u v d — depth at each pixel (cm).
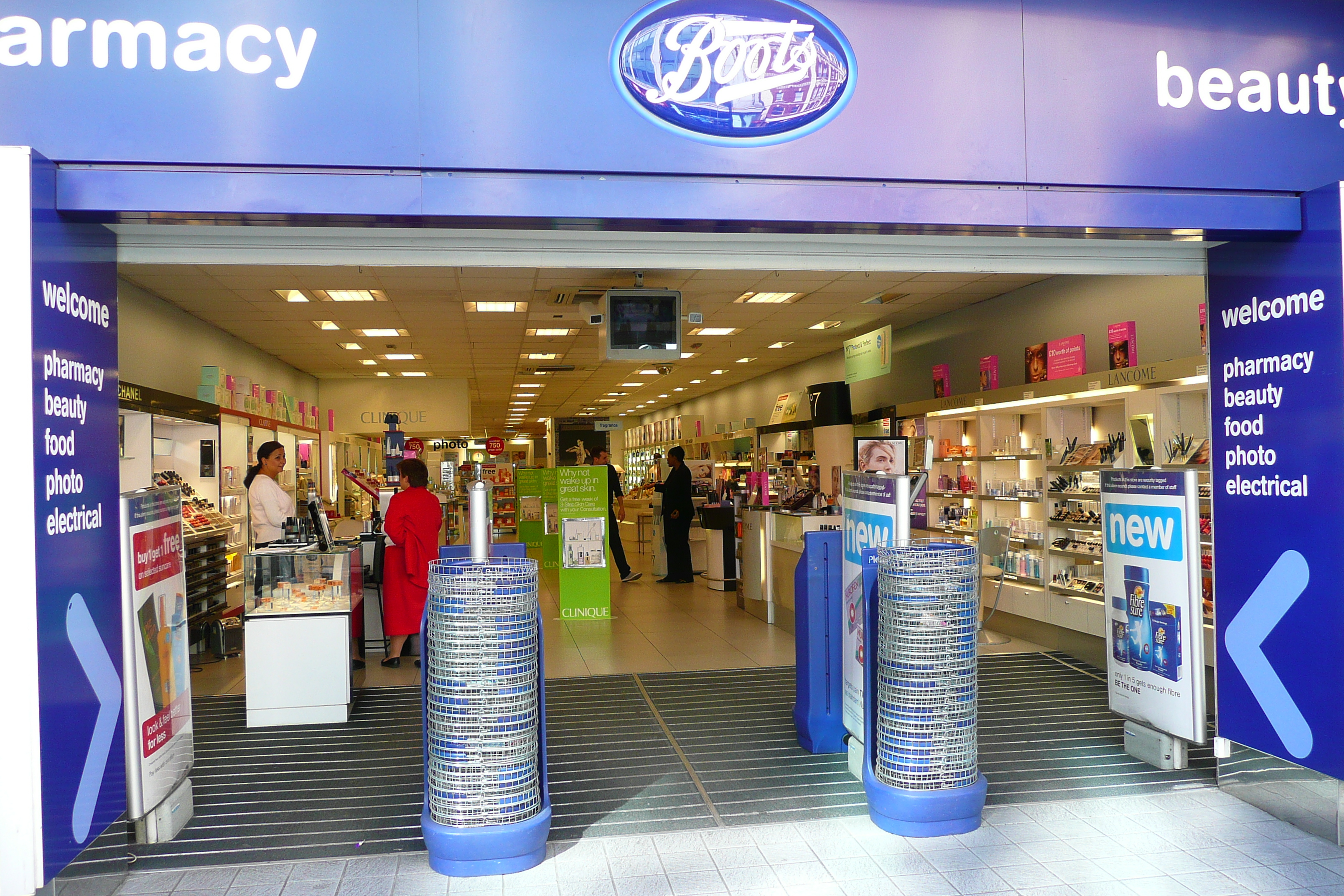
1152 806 368
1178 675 403
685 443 2091
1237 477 379
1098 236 363
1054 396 687
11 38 293
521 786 316
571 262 364
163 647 348
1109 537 452
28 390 262
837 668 438
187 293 897
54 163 287
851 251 379
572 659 664
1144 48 354
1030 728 479
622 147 322
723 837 337
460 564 330
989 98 343
